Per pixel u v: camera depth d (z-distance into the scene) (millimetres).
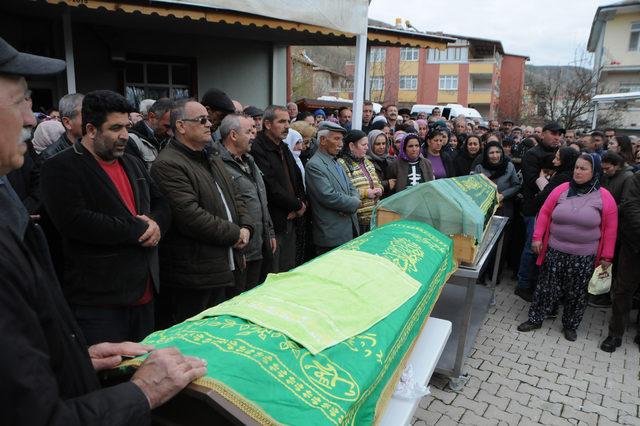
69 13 4984
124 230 2096
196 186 2592
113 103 2088
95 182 2088
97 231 2031
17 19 5430
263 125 3670
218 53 7125
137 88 6672
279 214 3582
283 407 1119
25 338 772
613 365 3600
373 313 1728
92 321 2113
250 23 4316
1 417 732
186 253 2568
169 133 3227
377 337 1593
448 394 3111
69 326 1016
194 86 7031
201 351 1209
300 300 1647
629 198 3678
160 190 2520
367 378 1383
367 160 4312
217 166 2848
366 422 1433
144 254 2234
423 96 40625
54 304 931
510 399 3078
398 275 2107
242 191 3137
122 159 2332
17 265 816
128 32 6324
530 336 4062
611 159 4543
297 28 4516
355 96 5062
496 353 3721
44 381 770
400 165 4559
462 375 3248
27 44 5625
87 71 6203
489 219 3787
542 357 3680
